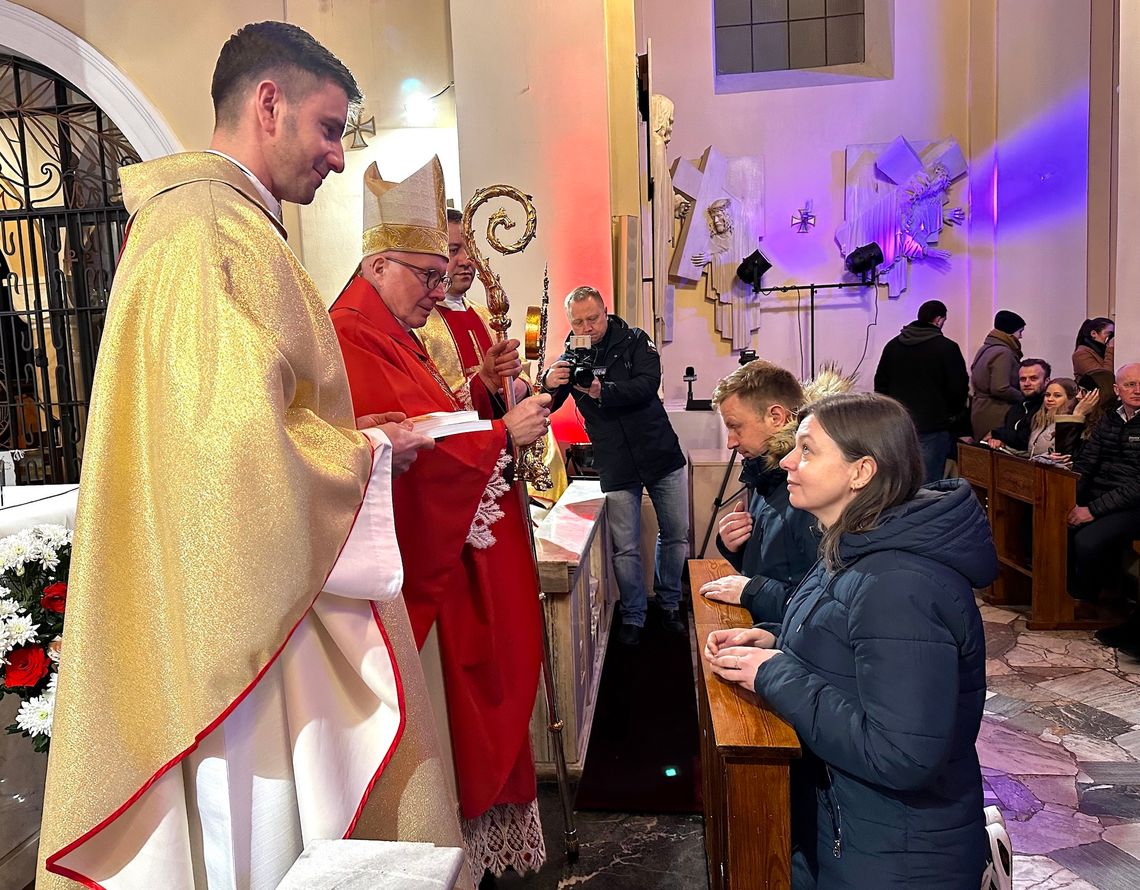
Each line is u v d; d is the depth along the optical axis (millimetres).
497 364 2248
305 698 1227
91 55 4238
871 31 8000
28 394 4938
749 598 2008
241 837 1175
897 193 7941
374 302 1860
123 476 1148
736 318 8188
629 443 3982
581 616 3020
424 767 1392
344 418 1319
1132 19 3953
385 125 4250
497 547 2012
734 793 1368
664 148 6426
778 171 8117
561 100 4105
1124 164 4066
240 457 1069
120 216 4727
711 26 8008
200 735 1075
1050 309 6895
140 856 1154
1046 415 4672
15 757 2246
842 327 8180
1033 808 2539
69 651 1120
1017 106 7355
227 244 1166
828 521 1477
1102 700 3297
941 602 1297
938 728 1258
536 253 4168
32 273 4859
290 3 4215
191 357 1102
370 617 1299
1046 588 4152
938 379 5648
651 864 2275
